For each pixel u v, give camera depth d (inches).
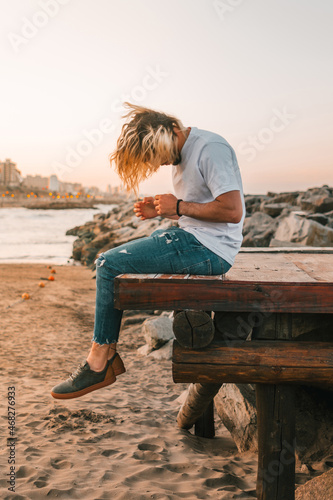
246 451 152.2
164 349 293.3
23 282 595.2
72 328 362.9
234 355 92.3
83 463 136.2
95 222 1737.2
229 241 97.3
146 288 88.5
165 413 194.7
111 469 134.1
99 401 202.8
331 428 130.1
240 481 131.3
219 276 93.3
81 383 100.0
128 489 119.3
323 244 507.8
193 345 91.7
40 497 113.0
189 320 90.3
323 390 136.6
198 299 87.8
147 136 91.2
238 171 97.3
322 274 98.3
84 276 687.1
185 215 95.1
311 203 769.6
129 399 211.0
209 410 174.4
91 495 115.6
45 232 1920.5
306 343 92.6
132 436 163.2
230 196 90.9
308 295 85.5
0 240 1456.7
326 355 91.0
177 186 100.2
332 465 125.0
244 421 151.6
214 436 177.8
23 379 233.1
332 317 108.0
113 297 96.7
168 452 151.3
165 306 88.5
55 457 139.1
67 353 291.0
